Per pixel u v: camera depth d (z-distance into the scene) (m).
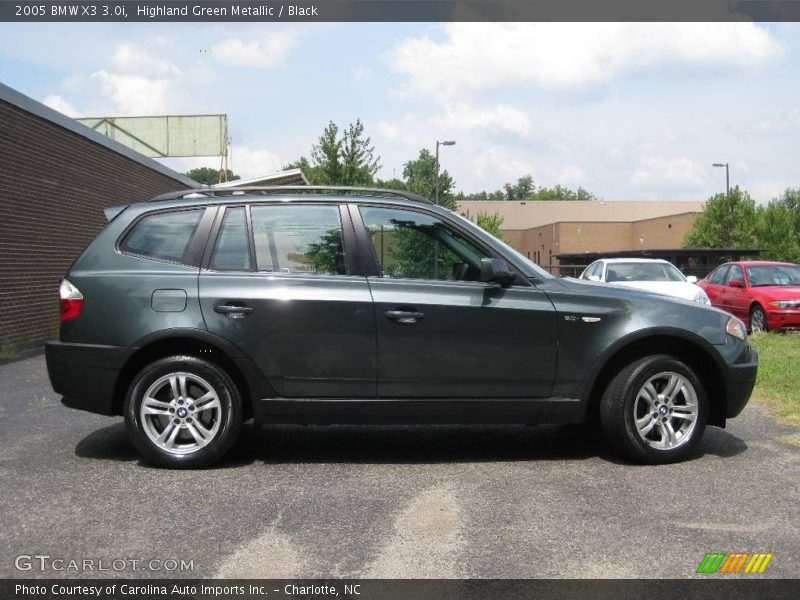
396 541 3.67
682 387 5.12
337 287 5.00
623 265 13.71
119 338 4.91
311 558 3.46
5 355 10.76
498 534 3.76
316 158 31.59
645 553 3.52
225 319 4.91
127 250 5.12
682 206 105.38
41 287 12.25
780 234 50.38
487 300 5.04
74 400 5.00
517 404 5.05
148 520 3.95
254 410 4.98
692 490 4.50
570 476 4.81
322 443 5.72
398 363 4.97
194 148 23.23
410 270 5.12
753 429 6.18
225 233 5.14
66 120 13.09
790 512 4.09
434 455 5.36
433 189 58.97
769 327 13.93
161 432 5.01
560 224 70.62
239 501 4.28
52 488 4.51
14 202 11.28
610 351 5.05
